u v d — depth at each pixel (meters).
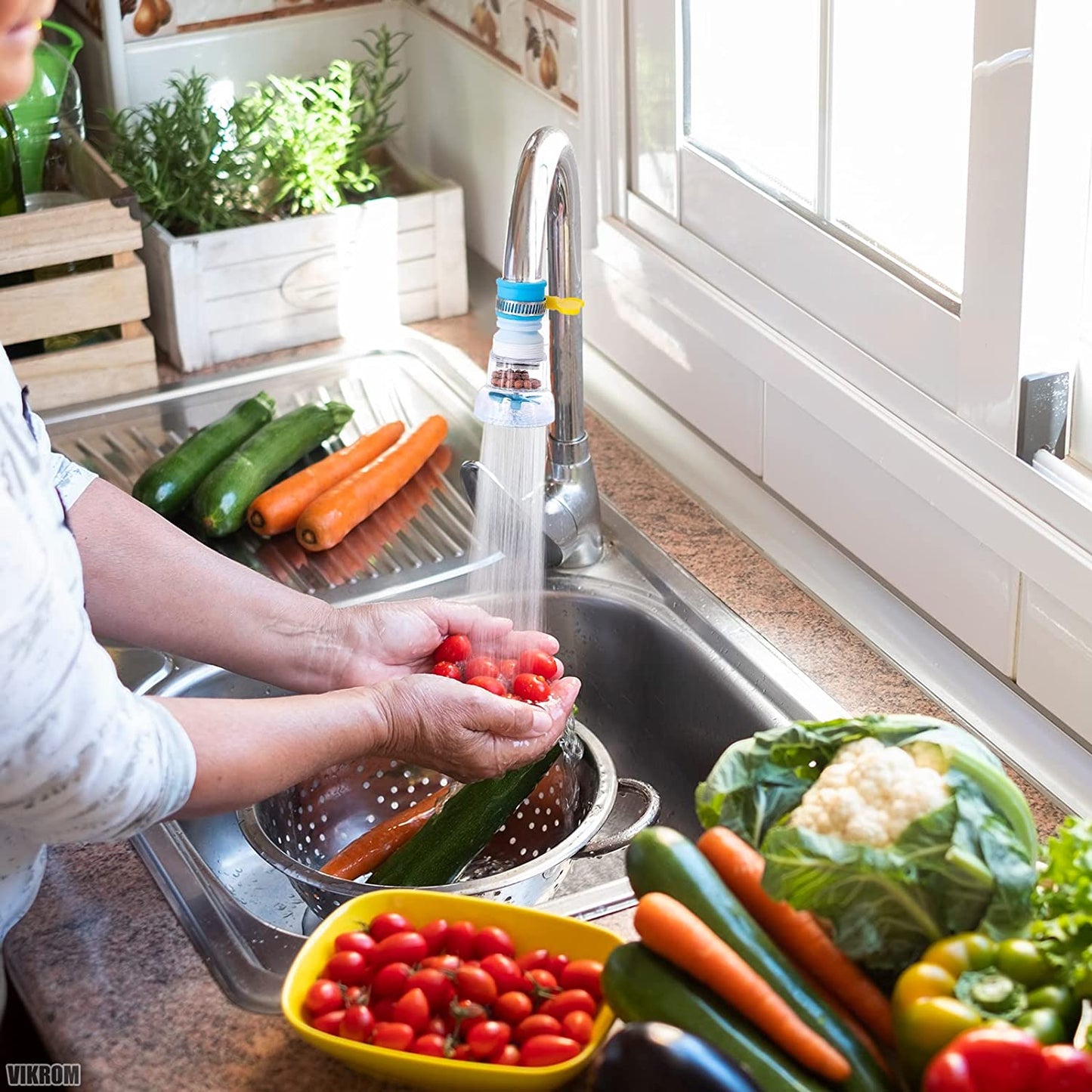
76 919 0.98
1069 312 1.03
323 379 1.61
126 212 1.51
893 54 1.12
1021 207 0.99
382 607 1.16
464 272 1.72
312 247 1.62
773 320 1.31
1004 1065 0.67
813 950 0.79
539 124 1.59
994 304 1.04
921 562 1.21
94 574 1.08
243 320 1.62
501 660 1.18
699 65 1.35
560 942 0.88
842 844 0.76
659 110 1.41
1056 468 1.05
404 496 1.45
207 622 1.11
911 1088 0.74
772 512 1.37
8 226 1.47
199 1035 0.89
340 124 1.67
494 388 1.07
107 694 0.82
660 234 1.46
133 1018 0.90
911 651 1.19
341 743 0.96
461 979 0.84
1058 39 0.94
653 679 1.27
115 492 1.11
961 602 1.17
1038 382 1.04
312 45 1.81
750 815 0.84
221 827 1.18
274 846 1.03
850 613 1.24
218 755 0.89
